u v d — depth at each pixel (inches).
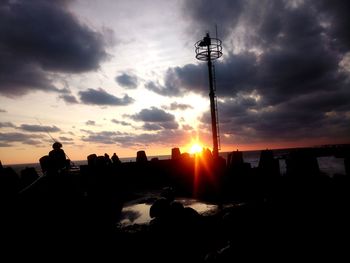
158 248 295.3
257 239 279.4
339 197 413.4
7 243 283.0
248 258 239.8
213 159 815.1
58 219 334.0
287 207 383.6
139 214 481.1
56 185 362.3
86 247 300.8
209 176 792.9
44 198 343.0
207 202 561.3
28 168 584.4
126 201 623.2
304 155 578.9
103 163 621.6
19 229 301.1
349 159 540.7
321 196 429.7
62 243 305.1
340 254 232.8
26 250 283.7
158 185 880.3
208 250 274.7
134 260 273.0
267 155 730.8
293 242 265.0
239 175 750.5
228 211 382.3
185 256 271.6
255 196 592.4
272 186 636.7
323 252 239.1
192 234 320.8
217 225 337.7
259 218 340.5
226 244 278.7
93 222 369.4
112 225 393.7
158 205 442.6
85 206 377.4
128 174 884.6
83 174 450.6
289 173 591.5
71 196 365.1
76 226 342.6
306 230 293.6
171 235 321.1
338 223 308.2
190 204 546.0
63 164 389.1
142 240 316.2
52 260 274.1
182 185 841.5
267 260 232.7
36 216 321.1
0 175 388.5
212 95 828.6
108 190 469.4
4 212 305.1
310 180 521.7
